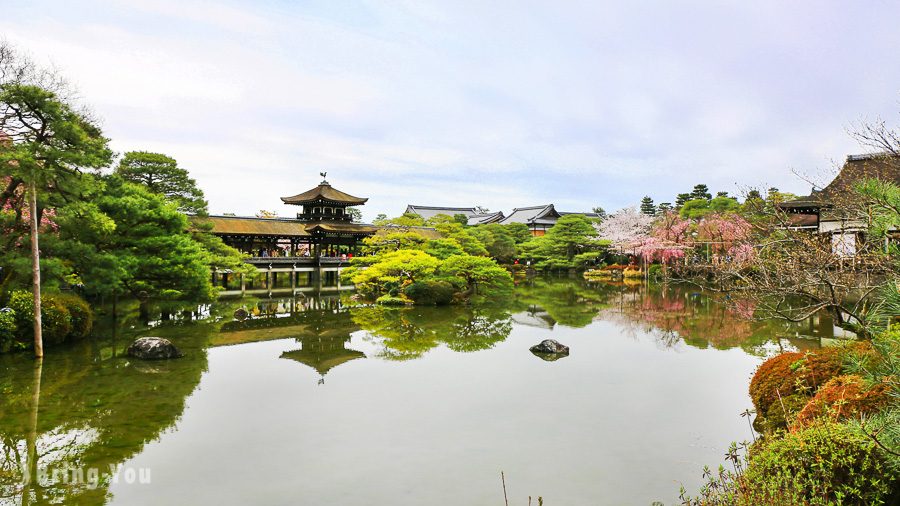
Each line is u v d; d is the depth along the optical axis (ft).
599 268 237.66
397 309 116.47
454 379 55.47
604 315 105.91
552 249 235.40
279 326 91.66
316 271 164.04
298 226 177.99
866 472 21.67
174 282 85.56
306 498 30.07
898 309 18.74
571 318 101.86
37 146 59.98
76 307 73.15
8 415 43.75
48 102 60.23
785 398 35.37
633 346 73.10
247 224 167.94
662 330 86.33
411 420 42.78
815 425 25.44
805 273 24.72
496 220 337.72
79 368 59.26
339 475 32.96
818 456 22.59
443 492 30.73
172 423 42.09
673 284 179.73
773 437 28.43
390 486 31.53
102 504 29.45
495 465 34.40
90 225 69.15
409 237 163.22
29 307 65.87
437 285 124.57
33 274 63.82
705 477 32.48
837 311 23.75
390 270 128.57
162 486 31.50
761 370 40.29
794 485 21.84
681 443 37.86
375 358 65.72
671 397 48.73
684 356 66.33
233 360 64.49
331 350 70.85
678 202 296.51
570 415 43.88
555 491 30.81
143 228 81.35
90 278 70.49
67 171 64.59
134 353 64.69
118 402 47.34
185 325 90.53
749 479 24.44
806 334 77.61
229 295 141.08
